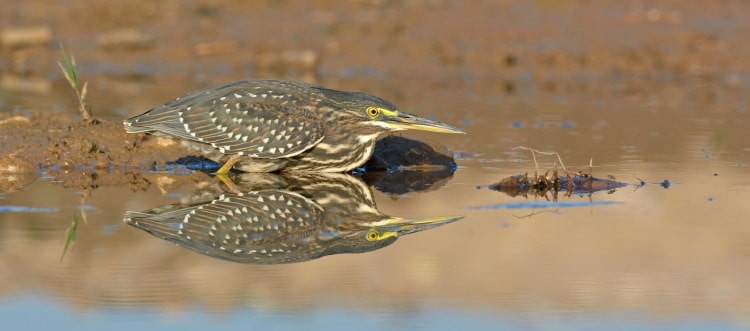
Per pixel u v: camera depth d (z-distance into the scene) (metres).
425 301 10.12
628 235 11.91
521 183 14.23
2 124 16.11
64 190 13.82
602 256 11.32
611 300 10.05
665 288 10.33
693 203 13.22
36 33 26.34
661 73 24.16
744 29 26.38
